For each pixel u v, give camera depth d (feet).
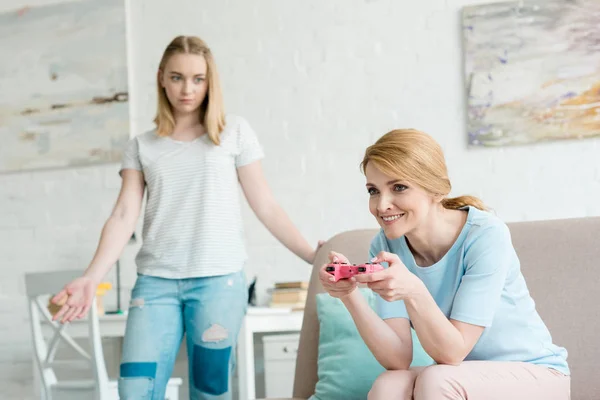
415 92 11.93
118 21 13.00
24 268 13.08
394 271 4.67
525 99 11.43
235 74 12.55
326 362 6.40
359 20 12.21
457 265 5.16
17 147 13.26
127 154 7.59
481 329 4.93
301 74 12.35
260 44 12.51
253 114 12.44
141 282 7.13
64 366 11.94
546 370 5.06
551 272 6.13
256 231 12.26
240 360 9.82
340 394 6.18
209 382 7.00
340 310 6.57
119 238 7.30
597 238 6.15
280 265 12.16
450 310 5.23
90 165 12.97
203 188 7.25
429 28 11.94
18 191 13.23
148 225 7.32
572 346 5.87
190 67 7.27
